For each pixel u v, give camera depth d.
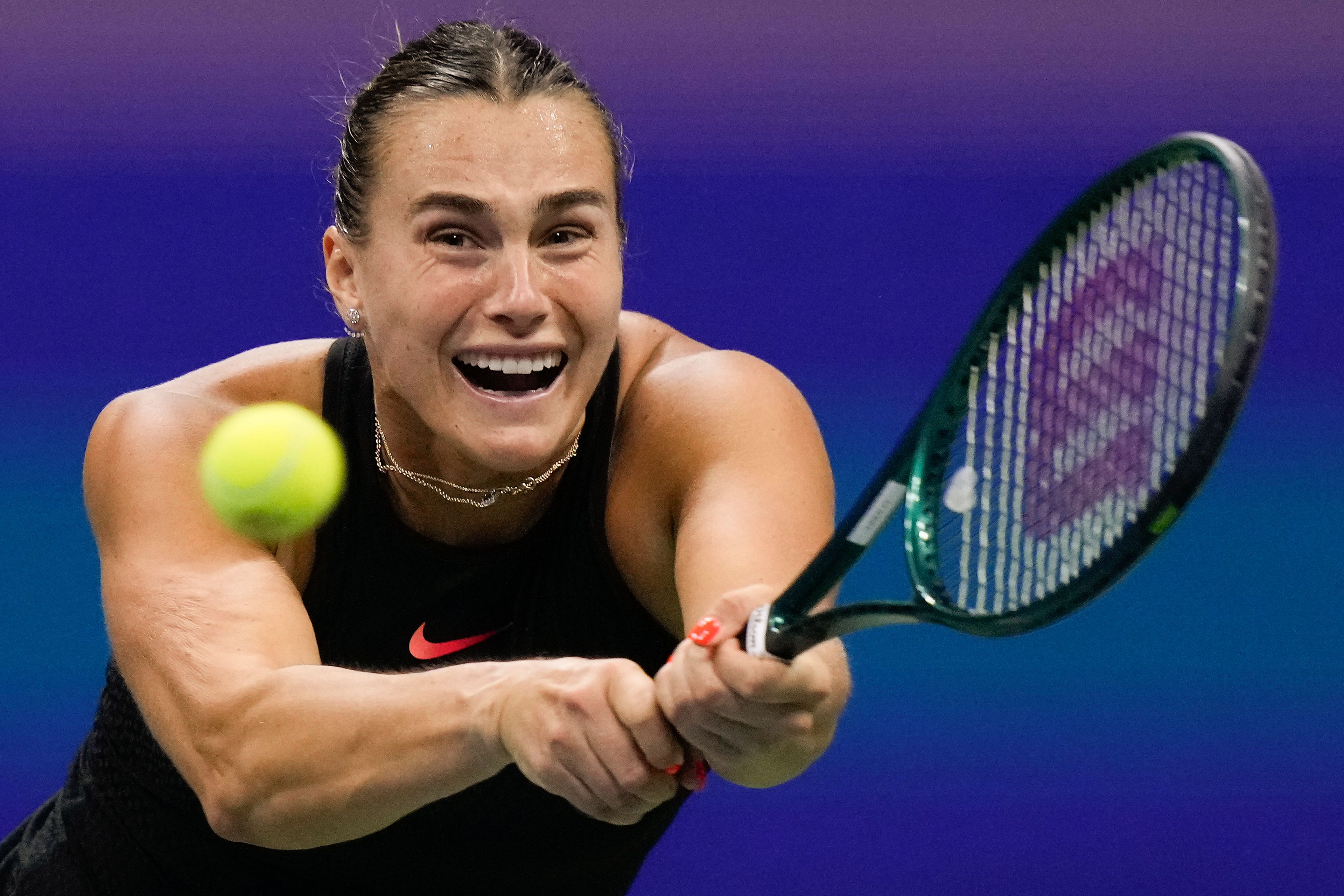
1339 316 15.44
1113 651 13.88
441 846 7.12
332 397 6.95
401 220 6.20
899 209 15.94
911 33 16.03
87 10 15.53
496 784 6.94
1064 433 4.58
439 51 6.34
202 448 6.71
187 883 7.37
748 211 15.99
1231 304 4.10
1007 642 14.05
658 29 16.08
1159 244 4.31
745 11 16.03
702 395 6.51
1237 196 4.02
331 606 7.02
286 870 7.25
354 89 6.88
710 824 12.85
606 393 6.79
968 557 4.75
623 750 5.01
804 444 6.43
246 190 15.67
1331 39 15.68
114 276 15.41
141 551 6.48
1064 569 4.50
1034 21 15.95
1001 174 15.96
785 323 15.78
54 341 15.20
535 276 6.14
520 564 6.96
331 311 8.37
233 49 15.70
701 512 6.14
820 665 5.02
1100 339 4.46
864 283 15.83
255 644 6.11
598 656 7.00
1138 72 15.94
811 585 4.88
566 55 7.82
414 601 7.02
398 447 6.75
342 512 6.89
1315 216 15.60
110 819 7.59
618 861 7.60
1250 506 14.95
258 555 6.58
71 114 15.51
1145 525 4.12
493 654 7.13
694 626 5.42
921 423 4.89
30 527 14.52
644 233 15.93
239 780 5.75
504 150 6.09
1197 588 14.27
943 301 15.74
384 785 5.46
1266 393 15.35
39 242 15.34
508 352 6.21
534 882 7.39
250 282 15.59
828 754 13.21
